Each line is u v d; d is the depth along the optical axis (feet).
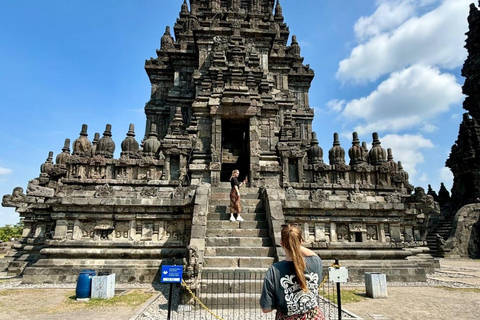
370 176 68.85
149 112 101.60
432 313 29.17
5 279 50.75
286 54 107.96
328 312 29.14
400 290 39.99
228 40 77.66
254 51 83.97
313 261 12.39
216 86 66.90
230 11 95.61
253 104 64.28
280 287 11.76
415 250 60.03
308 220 49.70
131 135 72.23
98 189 50.90
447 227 110.73
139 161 63.05
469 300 34.40
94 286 34.65
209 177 60.70
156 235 48.73
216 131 62.85
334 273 24.11
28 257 57.21
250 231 42.06
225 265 36.45
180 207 48.88
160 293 37.24
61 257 46.21
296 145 66.95
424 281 46.44
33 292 37.83
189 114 95.66
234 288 32.71
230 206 44.73
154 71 106.01
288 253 12.40
